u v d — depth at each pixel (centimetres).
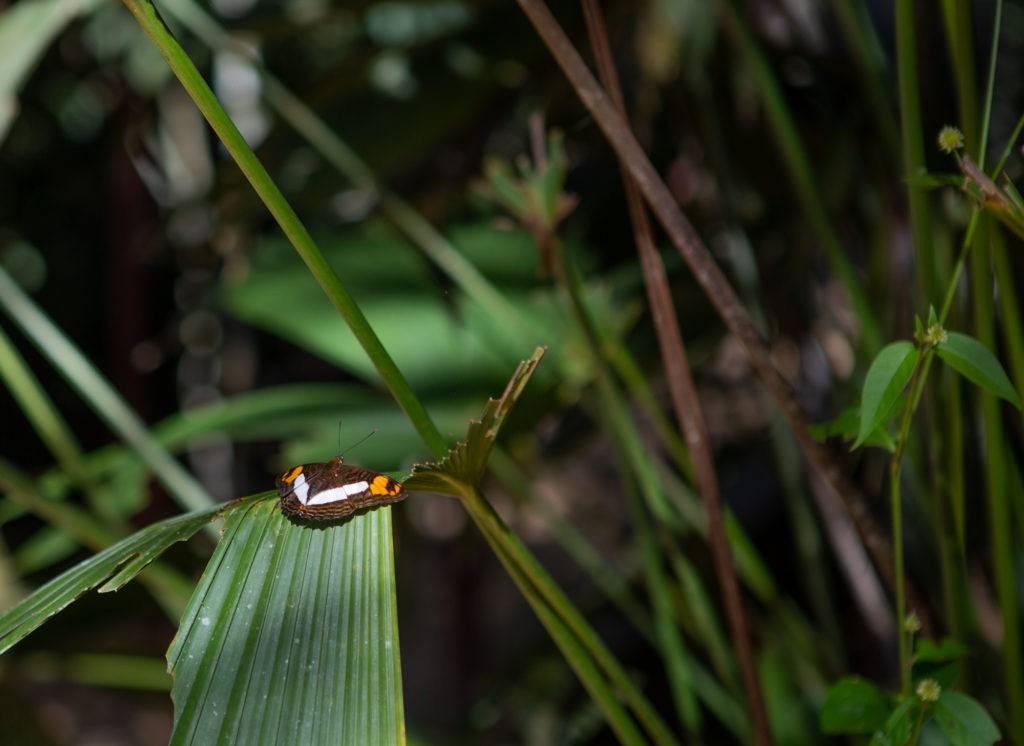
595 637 113
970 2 112
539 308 163
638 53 201
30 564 161
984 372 104
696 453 120
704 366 204
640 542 133
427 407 154
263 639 101
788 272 174
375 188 171
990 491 116
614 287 177
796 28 168
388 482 104
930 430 118
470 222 201
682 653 132
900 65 114
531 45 189
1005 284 114
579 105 204
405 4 194
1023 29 156
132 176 318
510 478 143
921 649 111
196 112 292
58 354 136
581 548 143
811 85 168
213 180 227
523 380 104
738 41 131
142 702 242
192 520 104
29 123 336
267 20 204
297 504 104
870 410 105
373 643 101
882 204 140
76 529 134
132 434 137
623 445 132
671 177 199
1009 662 118
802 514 144
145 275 327
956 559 119
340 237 196
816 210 130
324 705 100
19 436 358
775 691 139
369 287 178
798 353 173
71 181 357
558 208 127
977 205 106
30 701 204
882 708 111
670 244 184
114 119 314
